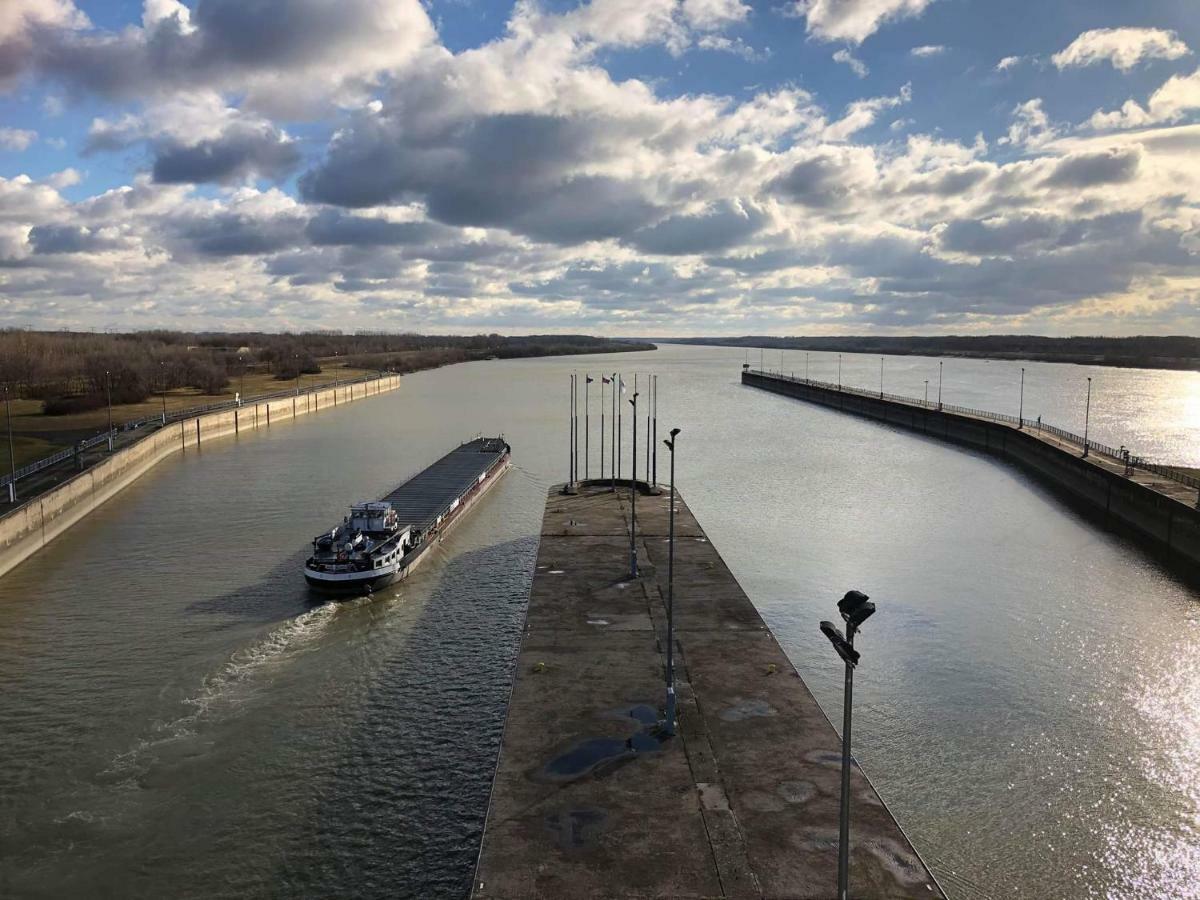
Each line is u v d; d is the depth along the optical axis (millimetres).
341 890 26703
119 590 53688
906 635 46688
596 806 24906
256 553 61750
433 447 118500
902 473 97938
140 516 74375
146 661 42750
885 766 33688
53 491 67125
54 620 48438
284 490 85875
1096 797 31766
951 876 27672
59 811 30281
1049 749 35000
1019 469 101438
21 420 130625
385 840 29047
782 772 26750
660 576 46094
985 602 52156
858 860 22547
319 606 50594
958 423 124688
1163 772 33406
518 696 31844
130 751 34219
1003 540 67500
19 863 27594
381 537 58719
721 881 21750
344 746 34781
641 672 33906
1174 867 28203
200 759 33719
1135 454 111625
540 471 100375
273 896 26375
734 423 149875
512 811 24625
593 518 59219
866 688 40312
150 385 171250
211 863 27750
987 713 37938
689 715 30422
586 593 43281
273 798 31219
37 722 36500
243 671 41688
